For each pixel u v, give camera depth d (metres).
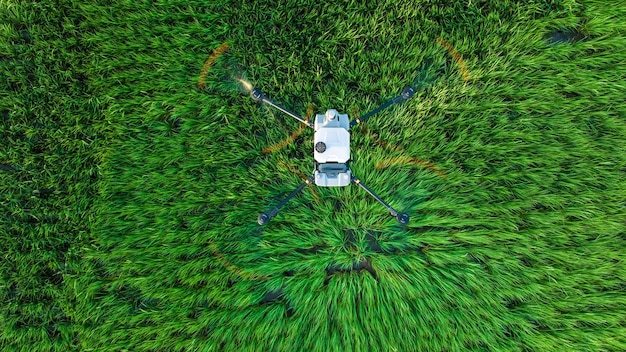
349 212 2.80
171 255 2.83
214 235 2.81
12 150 2.83
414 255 2.81
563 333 2.75
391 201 2.78
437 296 2.81
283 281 2.82
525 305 2.79
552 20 2.77
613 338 2.71
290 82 2.82
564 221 2.77
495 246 2.81
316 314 2.79
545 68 2.81
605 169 2.77
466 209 2.79
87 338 2.80
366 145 2.78
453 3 2.81
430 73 2.83
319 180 2.24
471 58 2.82
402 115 2.80
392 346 2.75
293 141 2.81
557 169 2.76
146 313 2.80
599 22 2.74
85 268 2.82
